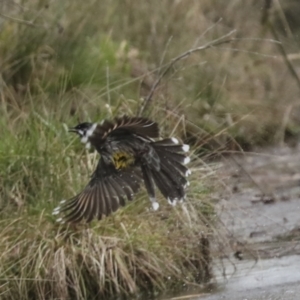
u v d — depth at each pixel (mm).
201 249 11078
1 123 12039
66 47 14141
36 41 14023
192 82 15312
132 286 10477
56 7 14508
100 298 10438
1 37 13977
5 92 13195
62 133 11914
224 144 13328
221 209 11742
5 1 13844
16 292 10344
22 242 10609
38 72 13797
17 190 11180
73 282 10398
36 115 12102
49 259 10414
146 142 7027
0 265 10383
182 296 10383
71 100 13031
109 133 6770
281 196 13234
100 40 14750
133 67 14992
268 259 11125
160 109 12602
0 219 11023
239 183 13352
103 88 13250
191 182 11656
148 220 11086
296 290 10258
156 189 11375
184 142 12469
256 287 10398
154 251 10781
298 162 14789
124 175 7043
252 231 11891
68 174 11344
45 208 10961
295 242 11539
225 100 15375
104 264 10539
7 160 11398
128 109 12594
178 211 11195
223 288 10492
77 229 10773
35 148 11547
